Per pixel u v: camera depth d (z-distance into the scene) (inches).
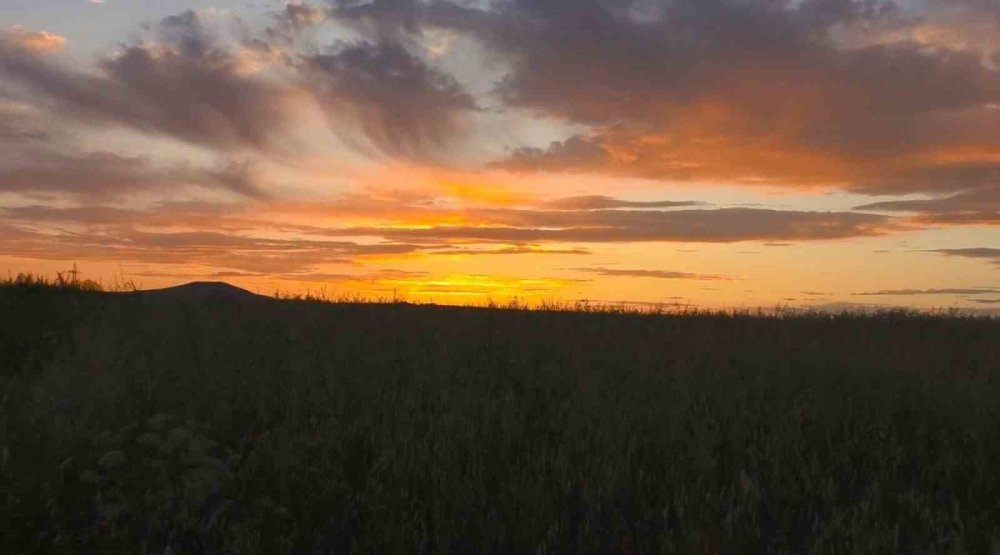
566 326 513.0
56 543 211.9
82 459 240.4
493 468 264.4
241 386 331.6
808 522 237.6
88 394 312.0
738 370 377.7
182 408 308.3
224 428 291.1
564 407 321.7
